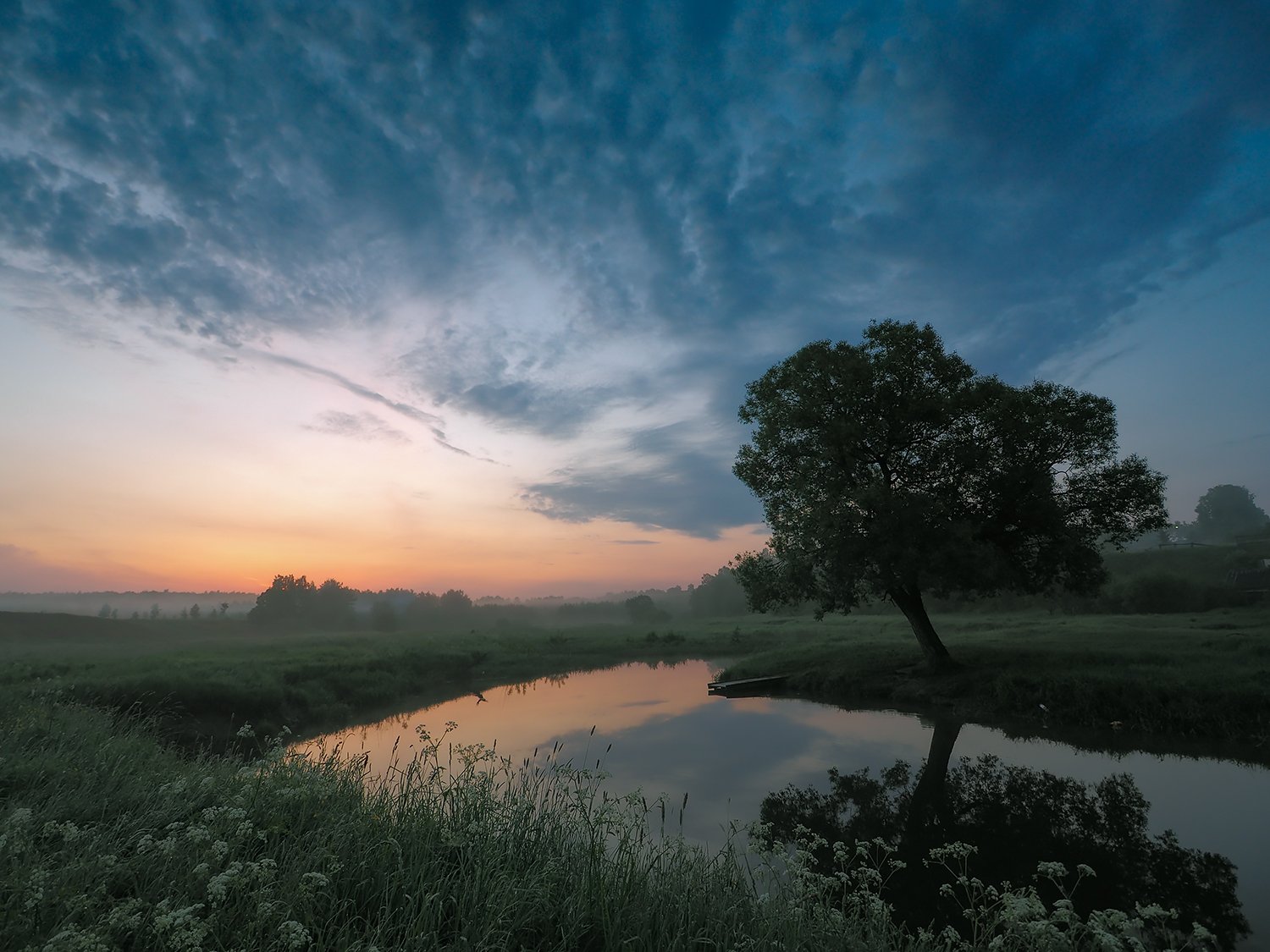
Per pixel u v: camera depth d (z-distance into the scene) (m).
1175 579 59.31
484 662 41.03
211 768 7.66
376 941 4.08
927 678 24.20
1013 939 4.75
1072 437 22.77
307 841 5.49
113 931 3.76
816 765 14.66
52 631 81.81
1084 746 16.17
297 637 65.81
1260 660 19.98
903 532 21.09
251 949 3.66
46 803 5.66
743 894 5.68
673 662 44.91
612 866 5.98
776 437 25.75
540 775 8.68
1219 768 13.88
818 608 26.05
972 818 11.16
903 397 23.91
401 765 13.13
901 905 7.93
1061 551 22.95
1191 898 8.02
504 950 4.32
